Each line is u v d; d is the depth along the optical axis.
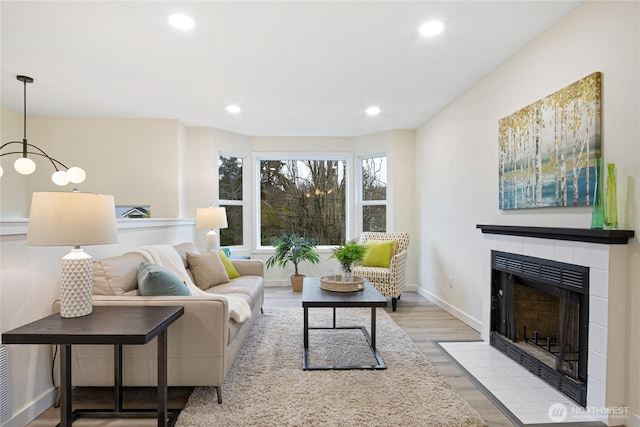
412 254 5.24
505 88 2.92
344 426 1.83
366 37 2.51
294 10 2.17
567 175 2.20
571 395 2.12
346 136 5.68
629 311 1.84
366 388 2.24
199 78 3.26
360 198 5.73
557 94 2.29
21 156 4.34
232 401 2.07
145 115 4.46
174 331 2.04
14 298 1.80
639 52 1.77
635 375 1.81
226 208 5.46
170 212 4.64
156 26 2.35
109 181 4.57
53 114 4.40
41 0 2.05
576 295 2.13
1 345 1.72
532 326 2.71
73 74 3.16
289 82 3.37
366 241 4.94
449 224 4.04
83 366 2.04
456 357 2.77
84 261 1.82
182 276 2.85
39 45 2.62
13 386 1.79
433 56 2.82
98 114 4.41
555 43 2.35
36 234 1.65
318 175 5.85
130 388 2.30
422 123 4.86
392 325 3.56
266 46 2.64
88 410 2.02
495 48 2.70
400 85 3.46
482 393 2.21
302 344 3.01
